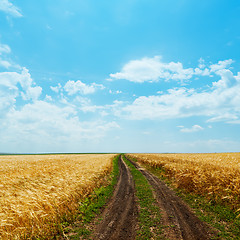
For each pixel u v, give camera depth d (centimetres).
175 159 2281
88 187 1027
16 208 549
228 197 792
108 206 847
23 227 506
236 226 607
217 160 1972
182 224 627
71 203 759
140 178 1586
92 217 709
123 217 703
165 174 1672
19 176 995
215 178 1003
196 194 1000
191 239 522
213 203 841
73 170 1397
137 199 948
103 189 1133
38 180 940
